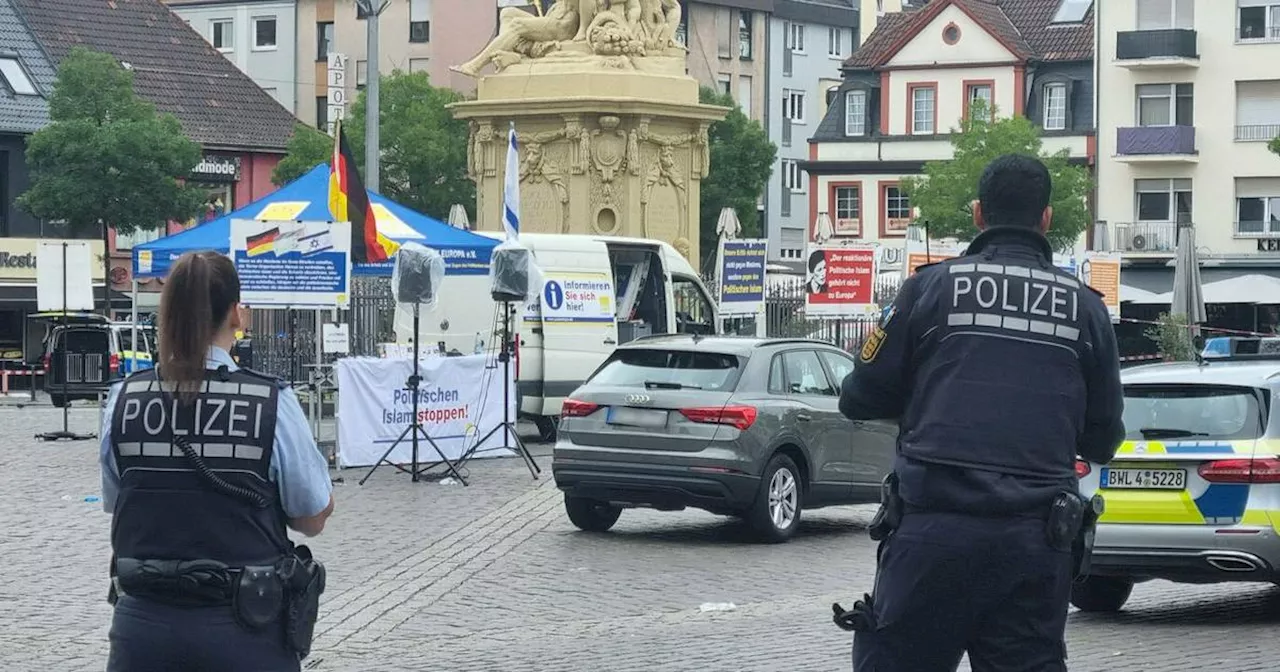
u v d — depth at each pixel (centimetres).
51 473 2319
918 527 621
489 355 2364
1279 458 1259
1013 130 6644
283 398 609
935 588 618
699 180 3544
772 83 9744
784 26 9819
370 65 3525
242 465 599
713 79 9331
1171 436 1282
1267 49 7131
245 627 593
